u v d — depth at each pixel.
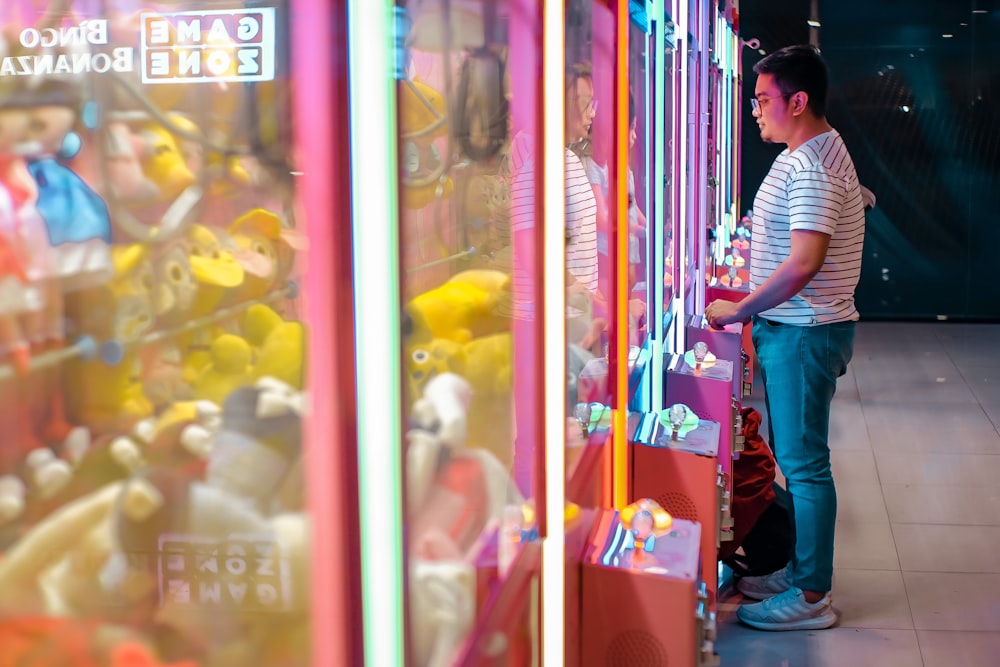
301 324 0.73
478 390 1.05
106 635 0.77
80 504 0.78
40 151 0.82
